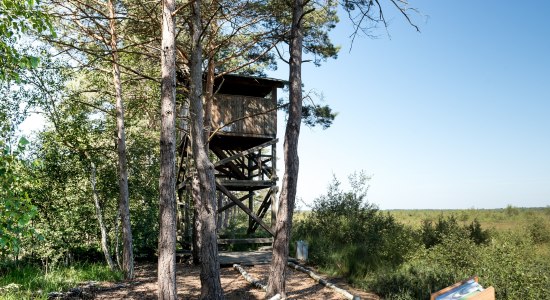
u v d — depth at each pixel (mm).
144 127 16109
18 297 9070
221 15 12727
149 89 15859
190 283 11820
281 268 10086
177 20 13500
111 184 14234
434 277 10562
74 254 14711
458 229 16344
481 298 4238
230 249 18844
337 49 18000
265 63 18812
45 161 12945
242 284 11742
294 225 20344
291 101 10680
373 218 18609
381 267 12547
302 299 10164
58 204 13062
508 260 10227
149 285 11242
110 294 10219
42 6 10750
